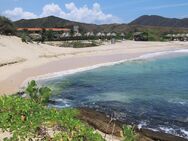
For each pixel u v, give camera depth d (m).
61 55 76.31
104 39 147.88
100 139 7.98
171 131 22.03
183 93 36.25
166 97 33.78
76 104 29.67
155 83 43.50
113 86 40.59
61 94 34.59
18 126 7.90
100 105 29.23
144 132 20.11
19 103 8.52
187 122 24.34
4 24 84.19
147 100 32.03
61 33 149.00
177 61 77.81
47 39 118.50
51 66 59.09
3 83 38.69
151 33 188.25
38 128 7.91
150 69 60.34
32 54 69.44
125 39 163.88
